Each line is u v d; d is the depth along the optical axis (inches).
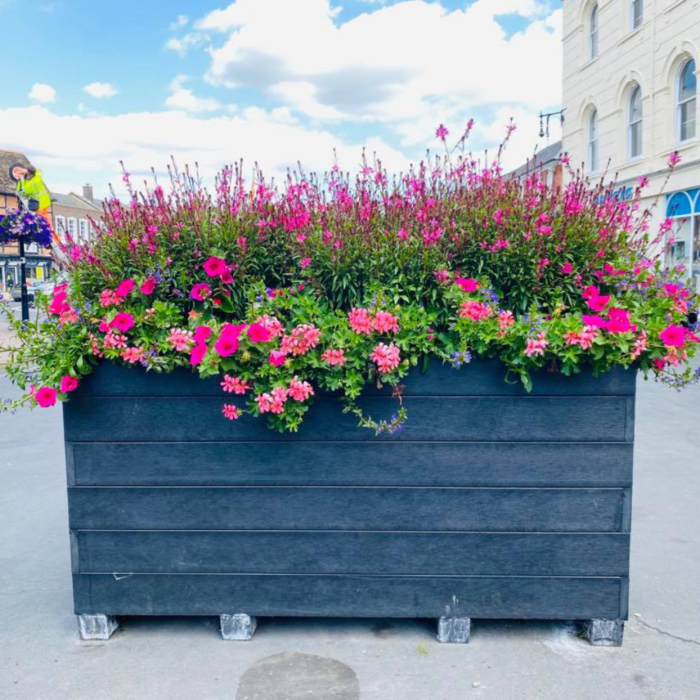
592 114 724.7
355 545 104.0
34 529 165.6
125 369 102.4
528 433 100.9
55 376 98.8
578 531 102.5
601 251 109.7
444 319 102.8
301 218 113.5
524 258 107.4
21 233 530.6
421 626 112.8
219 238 110.0
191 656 103.8
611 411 100.2
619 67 645.3
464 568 104.0
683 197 565.3
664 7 569.0
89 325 104.5
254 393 99.9
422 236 110.2
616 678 97.1
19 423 291.6
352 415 101.7
